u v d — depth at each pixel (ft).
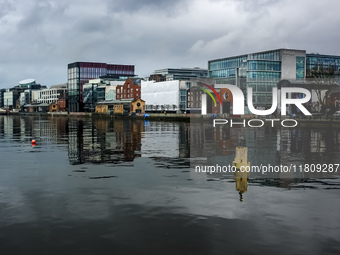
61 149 135.64
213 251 41.09
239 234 45.80
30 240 44.04
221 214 53.26
